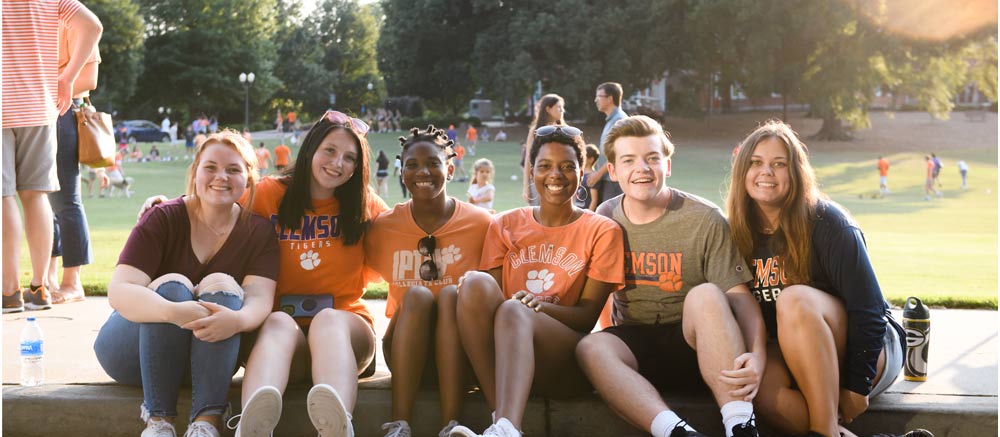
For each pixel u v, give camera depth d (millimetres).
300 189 3934
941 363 4648
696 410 3768
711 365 3455
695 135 51781
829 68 45562
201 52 64625
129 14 56719
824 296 3518
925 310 4246
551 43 47531
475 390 4004
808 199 3646
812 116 58281
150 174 32406
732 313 3605
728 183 4012
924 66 47562
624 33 46531
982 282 9125
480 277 3582
